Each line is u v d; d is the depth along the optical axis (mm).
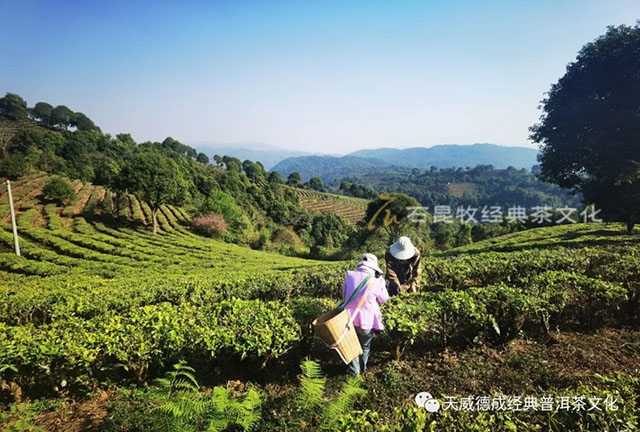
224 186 82688
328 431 3586
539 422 3643
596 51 16797
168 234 42688
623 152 16516
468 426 3281
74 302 8461
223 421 3477
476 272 9648
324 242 58906
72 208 47188
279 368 5559
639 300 6766
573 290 6652
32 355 4719
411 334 5367
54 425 4398
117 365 4996
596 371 4973
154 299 9344
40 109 118188
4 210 40688
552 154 19625
